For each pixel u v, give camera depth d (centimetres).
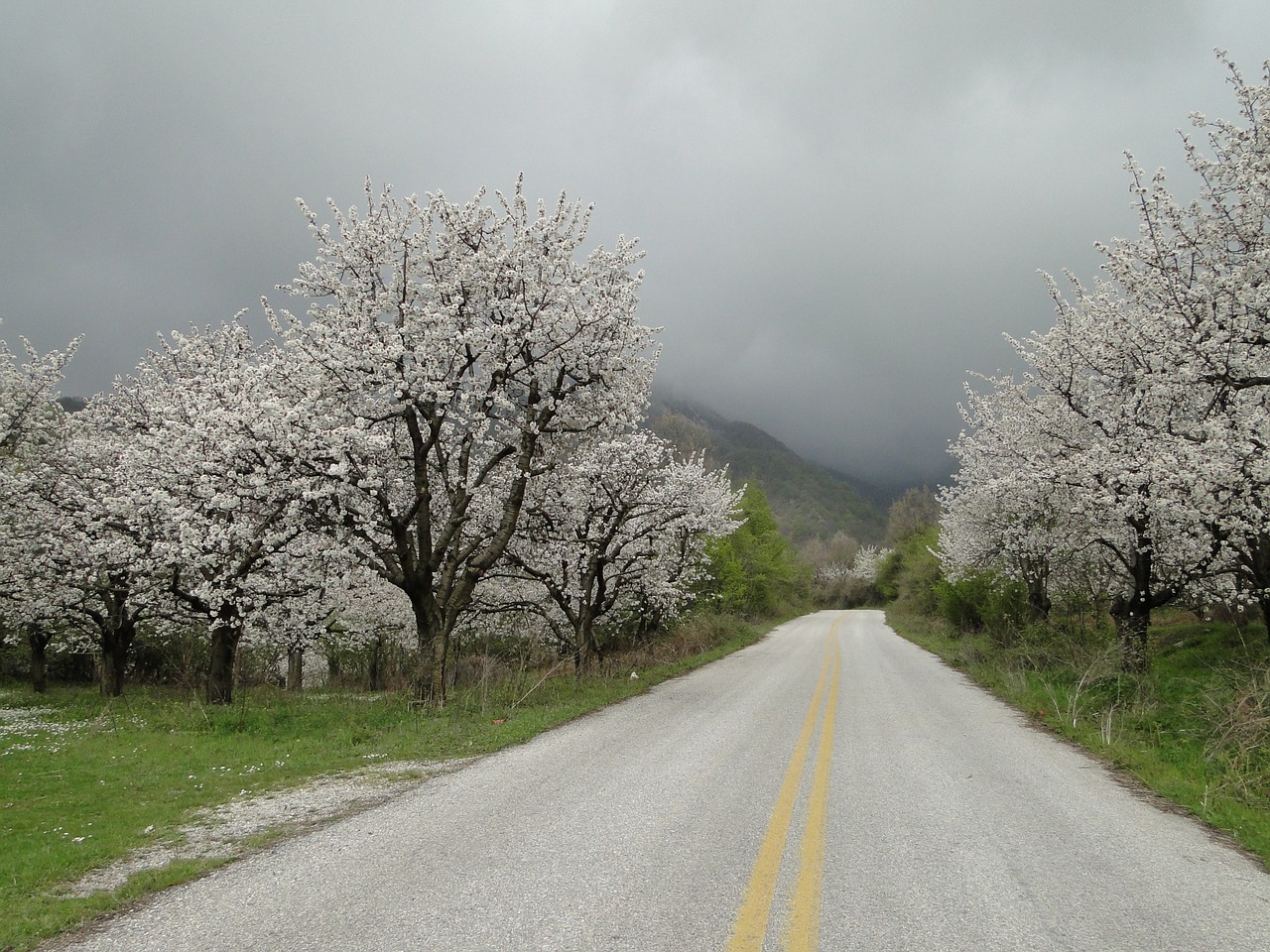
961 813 658
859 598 8450
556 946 396
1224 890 494
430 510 1568
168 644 2678
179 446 1434
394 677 2403
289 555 1603
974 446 2255
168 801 791
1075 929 424
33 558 1989
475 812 656
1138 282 1343
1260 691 963
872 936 410
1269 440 1088
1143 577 1590
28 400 2050
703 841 569
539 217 1505
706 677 1814
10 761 1053
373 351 1341
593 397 1641
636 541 2048
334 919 436
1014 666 1775
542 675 1762
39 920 450
